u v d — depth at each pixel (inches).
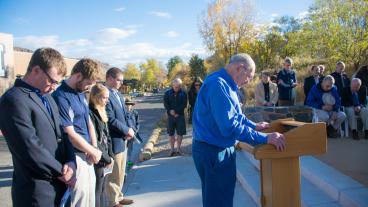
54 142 97.6
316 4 651.5
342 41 622.8
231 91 114.9
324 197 157.8
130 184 227.3
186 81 1204.5
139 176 244.8
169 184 223.6
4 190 227.1
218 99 111.9
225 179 119.1
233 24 1117.7
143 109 927.7
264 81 302.4
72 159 103.0
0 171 276.2
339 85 296.2
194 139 123.7
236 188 206.2
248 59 117.4
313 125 112.0
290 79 322.0
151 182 229.6
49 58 94.6
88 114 136.9
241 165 230.4
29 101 92.0
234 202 185.2
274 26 1116.5
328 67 652.7
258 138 110.4
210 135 117.5
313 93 281.7
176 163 276.7
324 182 163.9
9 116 88.4
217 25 1125.1
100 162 143.8
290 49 1026.1
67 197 100.0
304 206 154.6
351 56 621.9
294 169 118.9
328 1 639.1
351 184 157.8
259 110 276.1
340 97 289.6
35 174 91.4
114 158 173.0
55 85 98.2
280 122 132.0
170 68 2869.1
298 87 498.6
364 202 137.3
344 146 241.6
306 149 112.4
